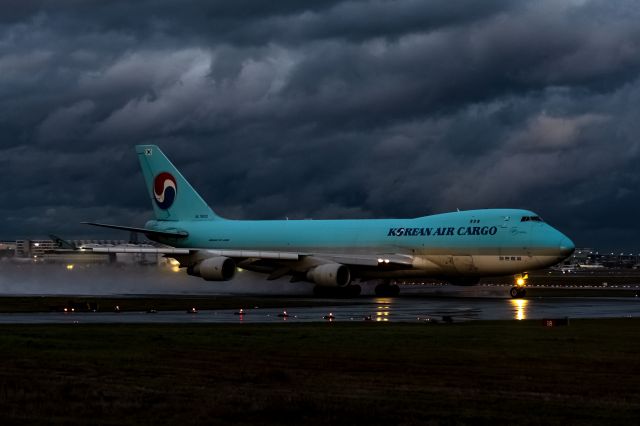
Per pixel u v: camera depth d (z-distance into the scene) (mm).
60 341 33938
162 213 103500
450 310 59188
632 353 30859
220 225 98375
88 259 115625
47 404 20297
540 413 19641
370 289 96875
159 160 103625
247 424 18453
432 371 26328
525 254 74875
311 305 65750
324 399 21016
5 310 58875
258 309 60344
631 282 134375
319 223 90500
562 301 72438
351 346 32781
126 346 32375
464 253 78000
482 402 20906
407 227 82500
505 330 40281
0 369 26125
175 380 24156
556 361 28656
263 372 25719
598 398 21703
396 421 18719
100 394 21641
